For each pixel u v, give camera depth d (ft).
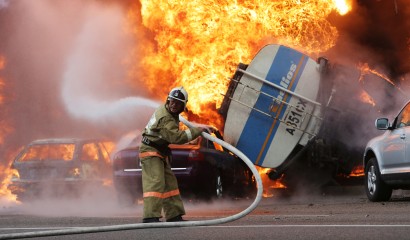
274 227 39.01
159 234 36.88
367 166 62.03
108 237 36.27
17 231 41.60
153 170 41.16
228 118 70.13
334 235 34.86
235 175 70.54
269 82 69.56
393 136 58.13
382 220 42.06
